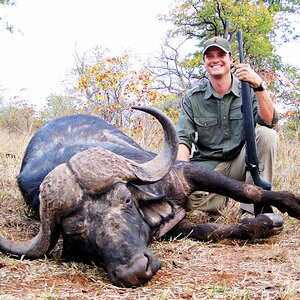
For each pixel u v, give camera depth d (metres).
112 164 1.80
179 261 1.91
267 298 1.45
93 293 1.54
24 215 2.56
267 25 12.41
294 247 2.15
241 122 2.64
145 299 1.47
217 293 1.52
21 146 4.38
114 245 1.64
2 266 1.78
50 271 1.77
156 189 2.27
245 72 2.34
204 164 2.75
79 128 2.68
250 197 2.34
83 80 5.20
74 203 1.76
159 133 4.04
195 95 2.73
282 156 3.59
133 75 4.71
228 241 2.23
